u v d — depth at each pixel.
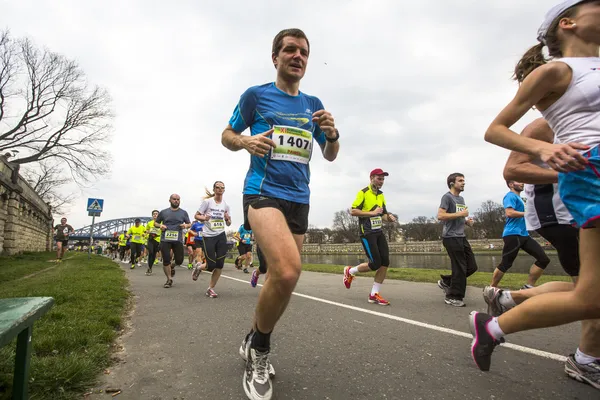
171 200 7.80
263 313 1.99
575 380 2.34
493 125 1.96
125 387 2.23
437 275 9.13
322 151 2.76
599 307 1.73
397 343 3.19
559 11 1.98
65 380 2.16
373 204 5.41
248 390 2.05
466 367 2.58
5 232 19.27
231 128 2.48
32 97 31.33
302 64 2.50
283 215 2.13
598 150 1.67
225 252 6.19
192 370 2.52
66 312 4.01
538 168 2.38
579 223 1.75
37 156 32.47
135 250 14.04
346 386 2.26
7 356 2.37
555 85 1.84
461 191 5.38
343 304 5.20
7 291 5.71
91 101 33.06
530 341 3.30
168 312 4.63
